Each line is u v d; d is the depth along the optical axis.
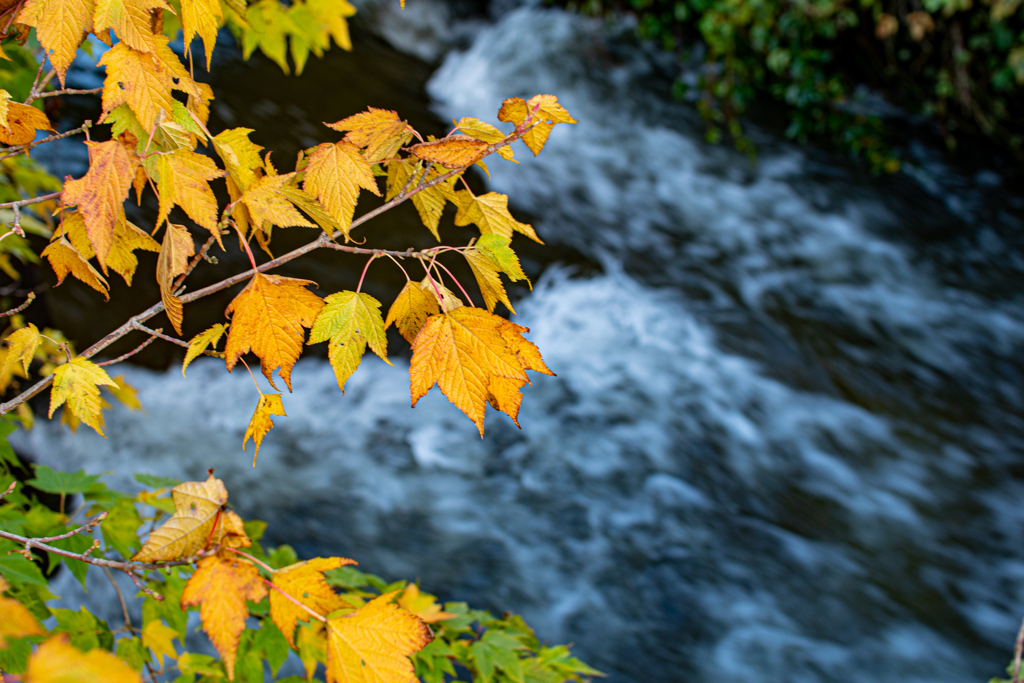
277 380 5.32
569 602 4.18
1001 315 7.14
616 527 4.70
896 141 9.16
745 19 8.30
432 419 5.34
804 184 8.35
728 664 3.93
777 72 8.80
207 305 5.27
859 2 9.12
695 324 6.46
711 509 4.93
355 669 0.73
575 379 5.84
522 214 7.09
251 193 0.75
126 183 0.68
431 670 1.41
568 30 9.07
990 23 8.70
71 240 0.83
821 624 4.20
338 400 5.36
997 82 8.94
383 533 4.43
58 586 3.28
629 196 7.77
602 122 8.46
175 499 0.79
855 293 7.13
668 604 4.23
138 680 0.55
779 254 7.44
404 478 4.84
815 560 4.64
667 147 8.43
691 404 5.75
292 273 5.55
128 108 0.70
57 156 4.98
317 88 7.25
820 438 5.64
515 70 8.56
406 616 0.75
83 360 0.82
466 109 8.25
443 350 0.74
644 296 6.60
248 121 6.40
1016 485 5.46
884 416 5.94
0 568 1.18
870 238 7.79
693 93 9.05
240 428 4.90
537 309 6.37
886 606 4.39
